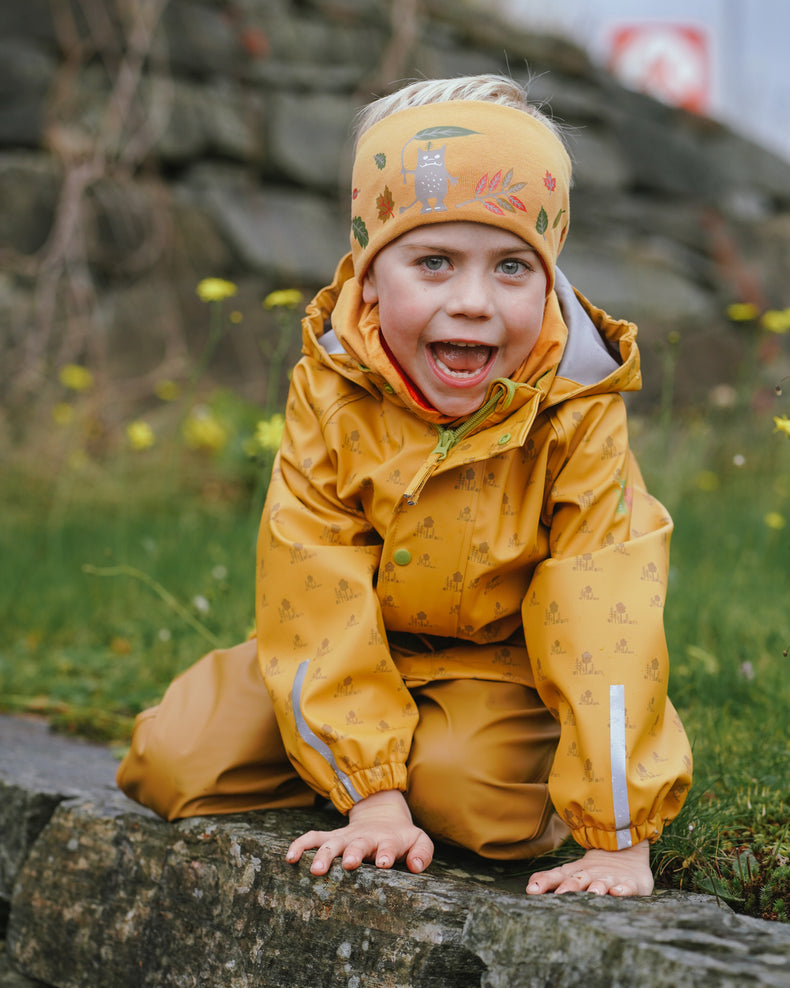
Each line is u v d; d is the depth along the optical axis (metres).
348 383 1.87
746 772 2.08
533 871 1.76
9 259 6.68
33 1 7.01
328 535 1.82
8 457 6.16
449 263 1.70
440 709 1.81
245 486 6.27
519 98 1.87
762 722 2.38
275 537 1.83
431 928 1.49
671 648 2.85
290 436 1.91
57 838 2.02
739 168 9.37
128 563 4.35
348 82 8.02
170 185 7.36
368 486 1.80
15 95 6.89
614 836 1.57
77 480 5.99
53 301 6.70
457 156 1.69
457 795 1.74
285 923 1.65
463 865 1.75
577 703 1.61
